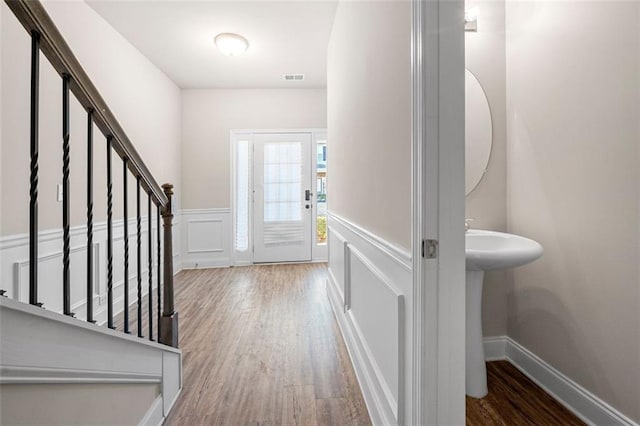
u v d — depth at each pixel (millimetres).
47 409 803
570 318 1486
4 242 1823
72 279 2316
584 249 1412
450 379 996
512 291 1875
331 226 3012
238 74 4121
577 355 1454
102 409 1039
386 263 1339
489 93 1889
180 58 3607
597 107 1336
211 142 4652
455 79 964
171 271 1668
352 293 2062
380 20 1410
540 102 1643
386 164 1333
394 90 1228
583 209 1413
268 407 1539
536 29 1658
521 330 1811
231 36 3066
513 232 1859
